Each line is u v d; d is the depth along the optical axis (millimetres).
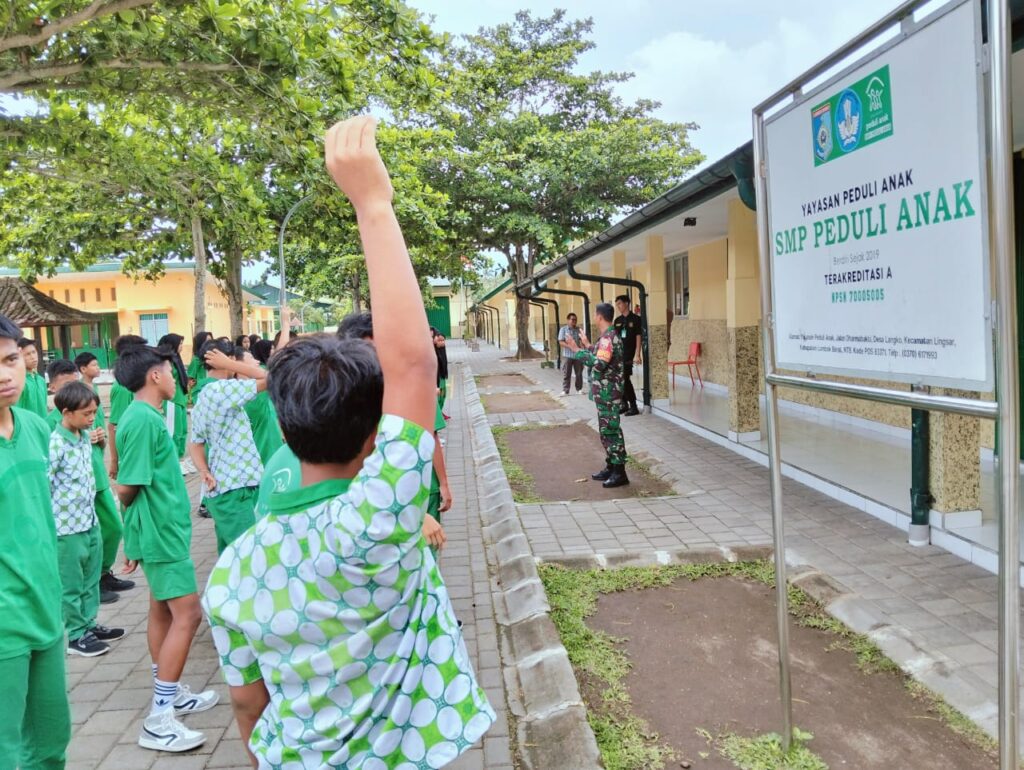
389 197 1360
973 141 1765
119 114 7199
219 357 4191
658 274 11711
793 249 2572
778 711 3072
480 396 15867
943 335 1890
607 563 4852
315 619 1286
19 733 2164
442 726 1378
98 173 7617
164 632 3260
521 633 3973
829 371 2389
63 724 2391
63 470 3912
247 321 37594
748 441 8102
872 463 6688
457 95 21547
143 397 3236
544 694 3307
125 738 3188
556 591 4422
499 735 3068
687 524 5539
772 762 2719
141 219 12586
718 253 12961
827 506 5754
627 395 11312
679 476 7051
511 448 9570
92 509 4105
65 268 29438
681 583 4496
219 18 4680
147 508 3080
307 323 53812
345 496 1266
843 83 2240
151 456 3104
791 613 3984
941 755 2719
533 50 24062
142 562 3141
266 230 10484
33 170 7277
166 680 3100
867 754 2748
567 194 22141
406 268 1323
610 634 3873
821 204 2393
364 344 1445
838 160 2287
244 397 3977
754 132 2760
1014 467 1703
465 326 60188
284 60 4949
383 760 1319
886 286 2098
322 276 24359
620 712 3131
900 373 2057
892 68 2031
